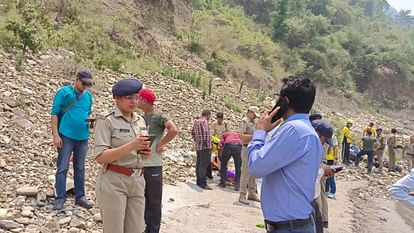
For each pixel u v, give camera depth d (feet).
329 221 33.55
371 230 33.63
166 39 85.81
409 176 14.08
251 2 180.04
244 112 64.03
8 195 22.40
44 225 20.31
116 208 15.11
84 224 21.04
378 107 174.70
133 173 15.35
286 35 165.48
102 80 48.01
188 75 66.59
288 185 11.46
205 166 33.40
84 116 22.43
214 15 130.11
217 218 26.96
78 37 54.60
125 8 79.15
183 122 48.60
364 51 193.98
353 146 66.90
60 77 43.09
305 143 11.38
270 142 11.53
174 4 101.86
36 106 35.01
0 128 29.43
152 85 56.34
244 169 30.91
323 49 167.63
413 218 39.60
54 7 59.11
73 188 24.06
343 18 243.60
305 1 222.89
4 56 40.91
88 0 68.85
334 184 42.32
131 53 63.62
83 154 22.77
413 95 184.55
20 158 26.73
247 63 104.42
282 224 11.47
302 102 11.75
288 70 137.59
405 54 196.75
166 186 31.89
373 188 52.03
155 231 19.35
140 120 15.96
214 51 95.25
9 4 50.26
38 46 45.73
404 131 129.70
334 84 156.25
